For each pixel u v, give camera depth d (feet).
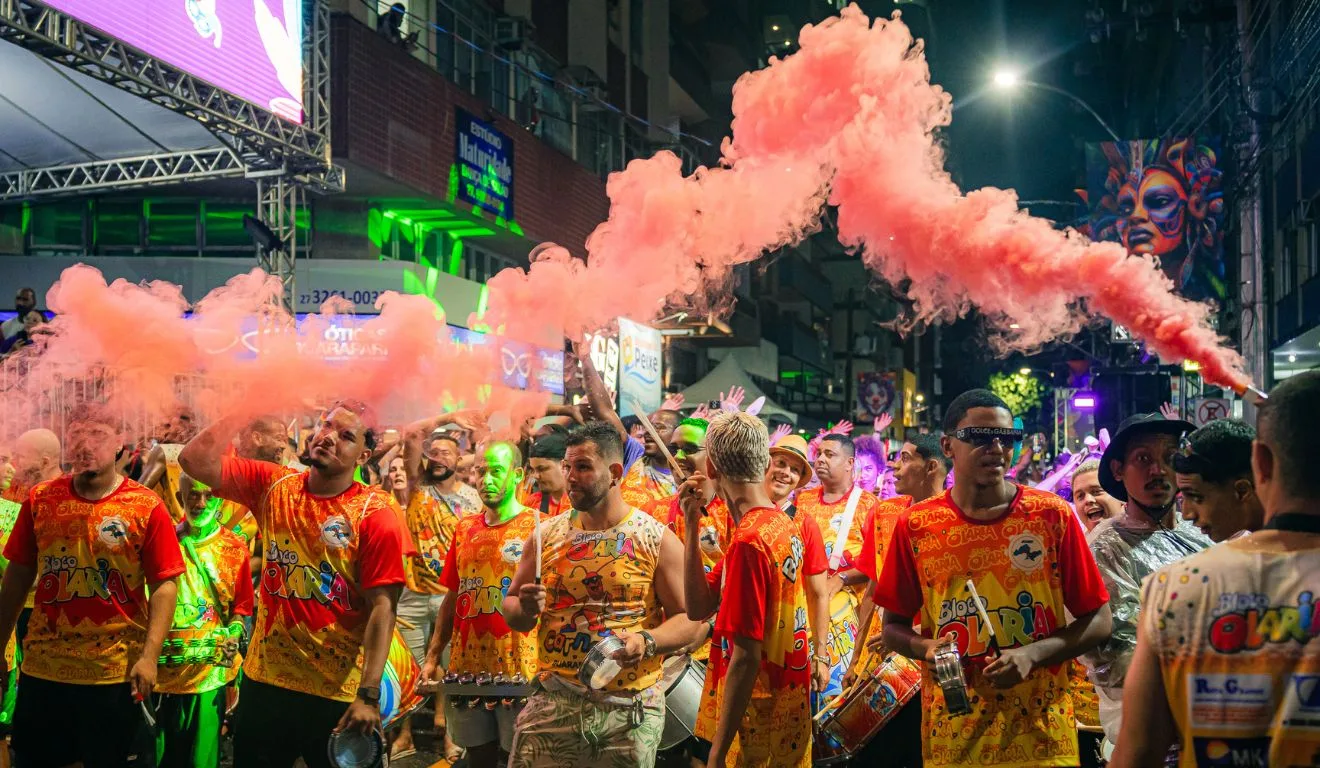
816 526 20.39
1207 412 57.57
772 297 151.02
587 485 16.66
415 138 63.00
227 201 64.64
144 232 64.44
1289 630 7.78
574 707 16.44
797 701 15.92
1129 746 8.39
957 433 15.20
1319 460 7.93
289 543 18.01
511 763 16.92
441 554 29.53
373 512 17.94
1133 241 66.49
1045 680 14.71
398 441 28.71
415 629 29.71
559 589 16.80
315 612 17.87
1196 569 8.23
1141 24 61.82
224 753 27.86
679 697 21.31
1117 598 16.14
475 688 22.20
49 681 19.08
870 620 21.18
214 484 18.58
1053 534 14.89
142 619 19.45
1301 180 80.07
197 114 42.91
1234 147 61.05
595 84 92.38
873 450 30.17
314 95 49.24
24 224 64.03
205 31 41.93
